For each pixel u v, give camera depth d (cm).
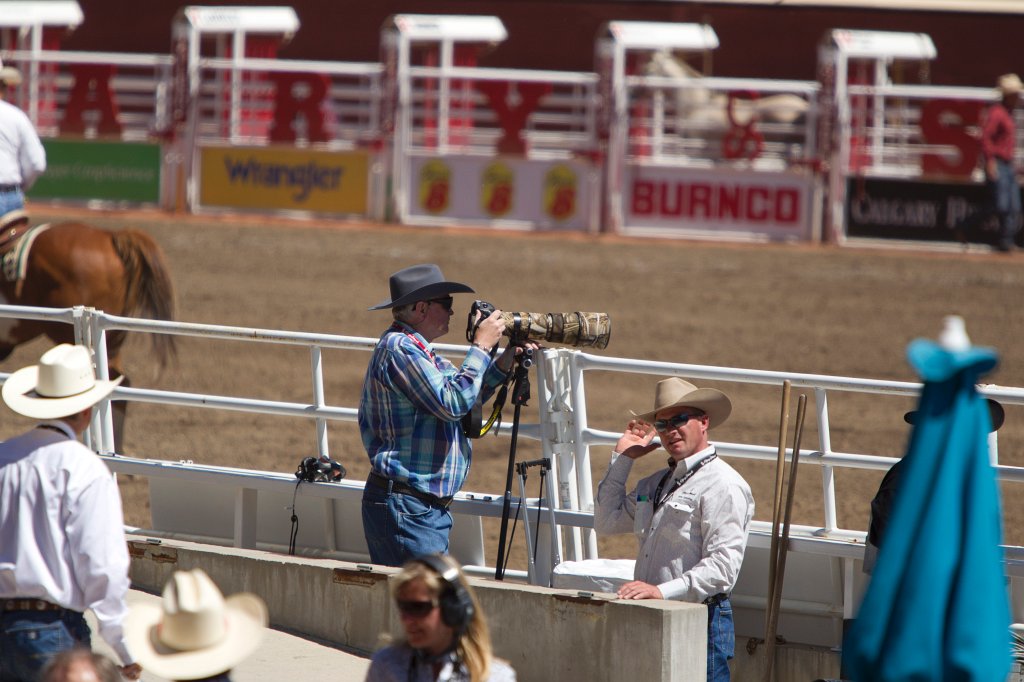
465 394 1942
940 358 1195
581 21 13275
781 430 1961
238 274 7181
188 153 9625
